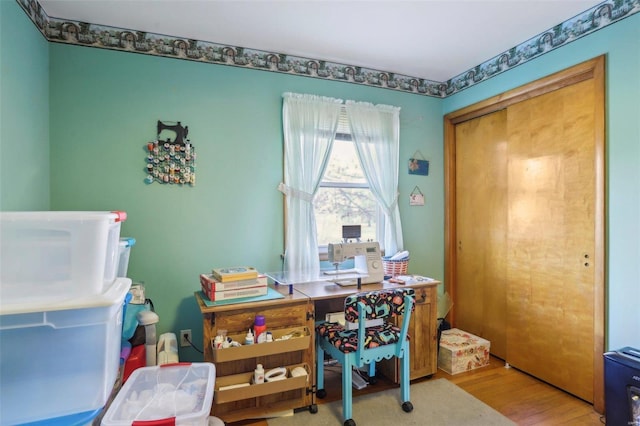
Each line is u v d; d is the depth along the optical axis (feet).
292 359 6.88
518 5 6.70
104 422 4.02
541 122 8.03
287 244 8.66
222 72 8.21
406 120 10.30
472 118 10.07
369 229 10.02
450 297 10.59
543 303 8.03
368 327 7.33
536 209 8.16
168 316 7.81
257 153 8.52
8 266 3.39
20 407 3.49
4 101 5.23
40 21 6.58
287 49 8.50
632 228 6.29
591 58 6.85
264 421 6.61
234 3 6.54
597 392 6.79
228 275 6.57
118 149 7.44
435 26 7.45
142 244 7.61
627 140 6.35
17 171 5.67
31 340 3.48
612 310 6.60
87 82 7.23
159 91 7.72
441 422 6.54
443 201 10.77
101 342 3.69
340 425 6.48
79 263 3.57
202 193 8.05
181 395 4.74
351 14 6.95
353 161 9.80
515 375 8.41
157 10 6.76
